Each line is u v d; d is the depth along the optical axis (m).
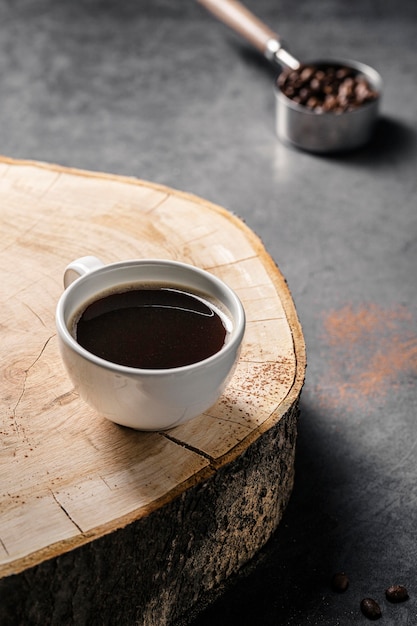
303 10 1.53
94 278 0.66
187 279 0.67
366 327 1.00
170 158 1.21
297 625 0.77
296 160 1.21
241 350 0.68
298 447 0.88
